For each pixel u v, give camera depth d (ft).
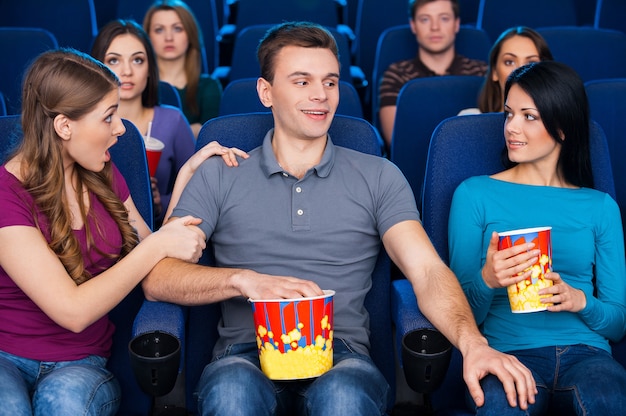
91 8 13.87
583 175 7.29
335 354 6.47
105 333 6.71
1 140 7.06
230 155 6.96
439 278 6.35
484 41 12.72
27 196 6.23
